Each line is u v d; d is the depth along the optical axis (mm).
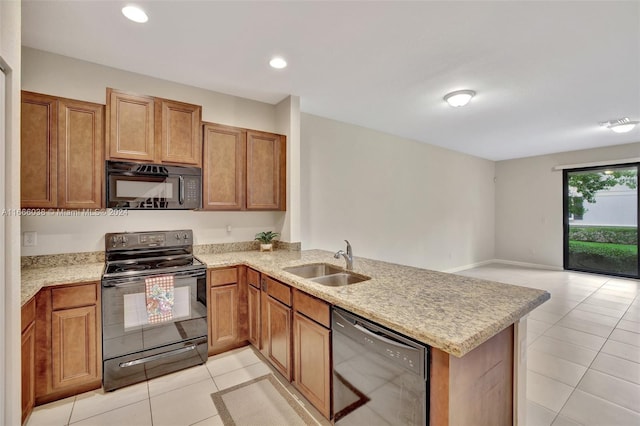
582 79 2797
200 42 2197
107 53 2348
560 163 6215
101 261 2557
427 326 1198
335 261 2672
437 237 5672
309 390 1896
